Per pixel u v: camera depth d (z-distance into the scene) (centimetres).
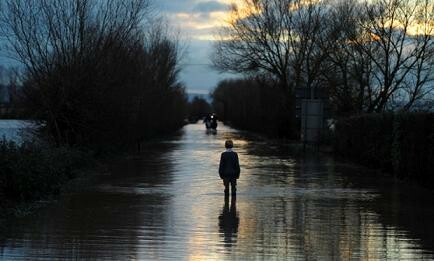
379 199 2061
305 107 5278
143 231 1450
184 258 1181
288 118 7225
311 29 6812
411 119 2534
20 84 3148
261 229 1496
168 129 8544
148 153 4538
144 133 5766
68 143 3150
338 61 5244
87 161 3025
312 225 1555
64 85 3056
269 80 7962
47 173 2006
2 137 2555
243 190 2300
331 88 5366
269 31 7319
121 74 3419
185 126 15125
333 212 1773
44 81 3062
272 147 5669
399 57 4791
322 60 5994
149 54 5797
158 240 1347
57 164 2236
